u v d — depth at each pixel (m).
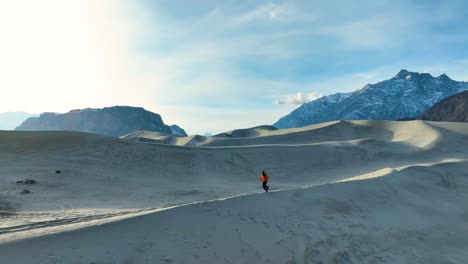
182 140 134.25
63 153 41.97
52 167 35.59
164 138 148.12
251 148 56.62
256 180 42.03
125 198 25.11
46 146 43.66
